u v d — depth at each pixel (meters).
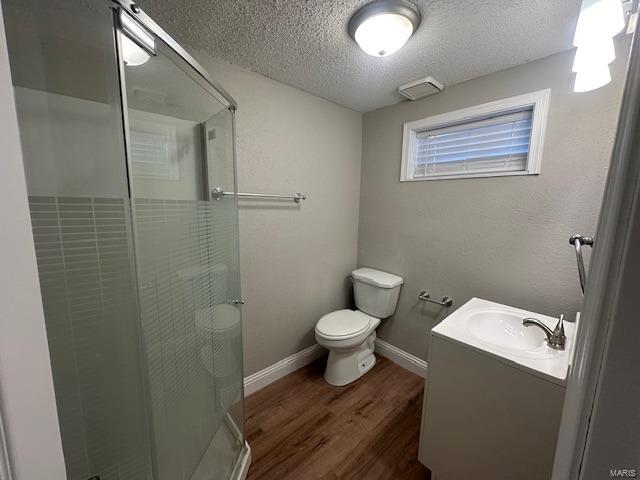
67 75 0.70
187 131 1.03
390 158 2.06
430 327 1.92
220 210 1.25
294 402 1.72
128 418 0.77
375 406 1.68
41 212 0.65
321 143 1.96
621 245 0.30
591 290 0.37
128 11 0.70
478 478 1.07
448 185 1.74
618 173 0.32
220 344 1.23
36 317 0.39
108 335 0.73
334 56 1.39
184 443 0.96
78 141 0.71
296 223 1.91
